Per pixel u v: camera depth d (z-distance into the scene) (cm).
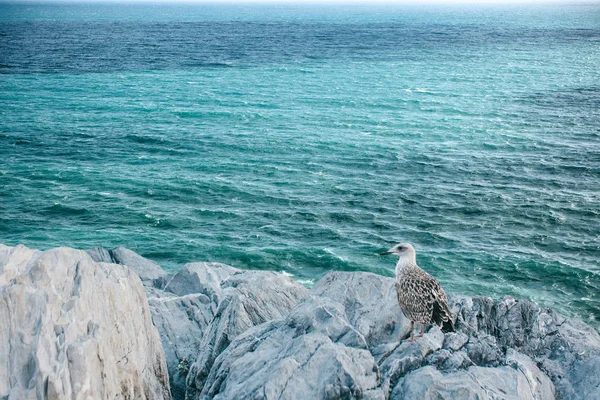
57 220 4997
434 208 5294
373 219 5056
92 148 7162
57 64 14688
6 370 1023
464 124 8569
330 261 4334
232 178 6084
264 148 7231
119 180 5981
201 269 2609
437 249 4494
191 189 5750
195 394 1537
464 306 1692
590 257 4356
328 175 6197
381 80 12750
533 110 9531
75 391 1020
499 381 1211
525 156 6881
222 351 1520
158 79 12675
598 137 7762
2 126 8119
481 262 4281
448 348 1320
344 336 1302
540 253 4419
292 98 10600
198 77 13025
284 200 5488
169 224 4944
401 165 6544
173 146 7300
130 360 1291
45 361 1030
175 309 2111
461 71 14162
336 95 10931
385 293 1559
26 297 1120
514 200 5459
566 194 5606
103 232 4772
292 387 1119
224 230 4834
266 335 1420
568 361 1490
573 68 14625
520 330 1633
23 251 1295
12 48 18012
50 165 6444
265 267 4259
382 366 1233
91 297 1247
